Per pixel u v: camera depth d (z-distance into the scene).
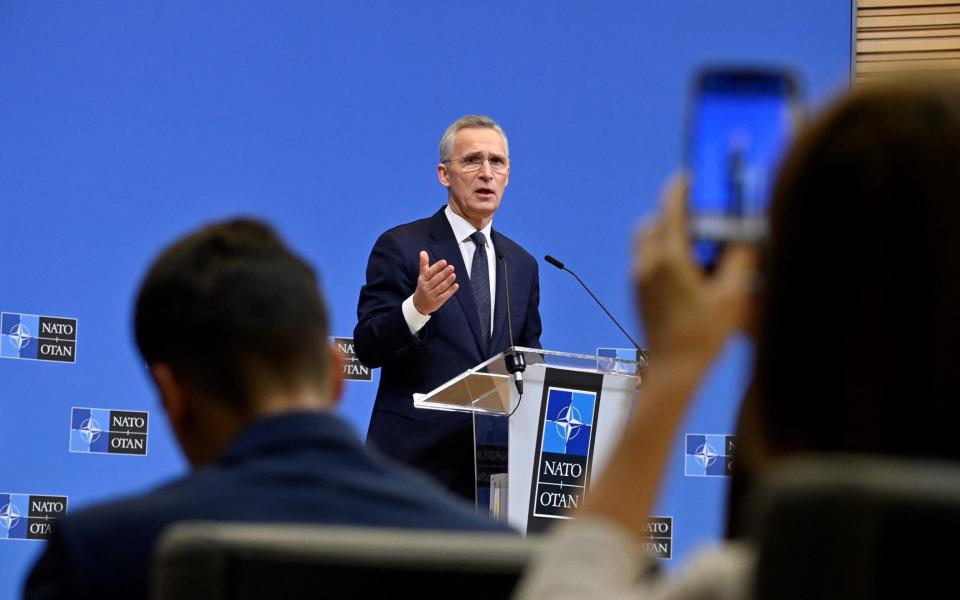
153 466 13.69
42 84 13.91
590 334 14.55
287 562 1.96
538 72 14.93
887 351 1.46
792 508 1.29
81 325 13.67
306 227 14.52
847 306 1.48
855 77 15.14
